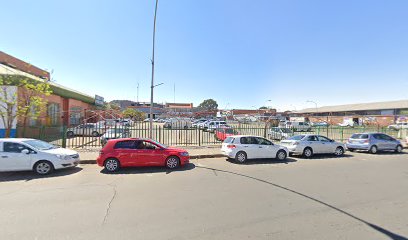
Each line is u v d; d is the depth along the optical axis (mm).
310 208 4840
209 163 10477
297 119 61469
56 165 8219
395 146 14609
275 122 27953
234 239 3545
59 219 4297
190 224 4078
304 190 6148
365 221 4207
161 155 9109
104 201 5277
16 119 15375
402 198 5496
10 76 14211
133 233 3754
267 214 4520
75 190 6168
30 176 7852
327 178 7535
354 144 14695
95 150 13055
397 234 3723
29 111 13586
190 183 6891
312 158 12109
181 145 16016
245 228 3918
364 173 8328
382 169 9102
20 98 13336
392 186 6547
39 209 4793
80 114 28469
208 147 15195
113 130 16344
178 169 9031
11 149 8031
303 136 12820
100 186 6566
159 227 3965
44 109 14625
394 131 25016
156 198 5492
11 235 3684
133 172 8484
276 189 6238
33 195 5730
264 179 7387
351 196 5637
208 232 3777
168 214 4523
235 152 10578
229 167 9508
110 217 4379
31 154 8039
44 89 14398
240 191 6059
